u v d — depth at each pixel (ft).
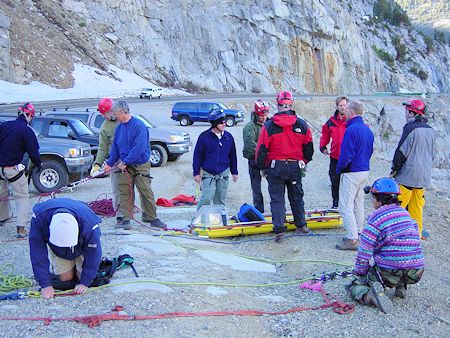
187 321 15.57
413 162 25.34
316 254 23.48
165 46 226.99
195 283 18.61
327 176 48.42
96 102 135.33
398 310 17.49
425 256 24.93
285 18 268.21
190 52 235.20
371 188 17.93
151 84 199.11
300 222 26.02
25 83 150.71
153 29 227.20
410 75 392.88
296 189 25.40
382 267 17.47
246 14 252.83
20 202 25.66
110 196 38.65
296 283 19.72
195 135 86.58
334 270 21.25
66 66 170.40
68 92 154.20
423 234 28.32
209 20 241.35
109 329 14.74
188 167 54.54
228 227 25.76
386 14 464.65
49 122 49.32
